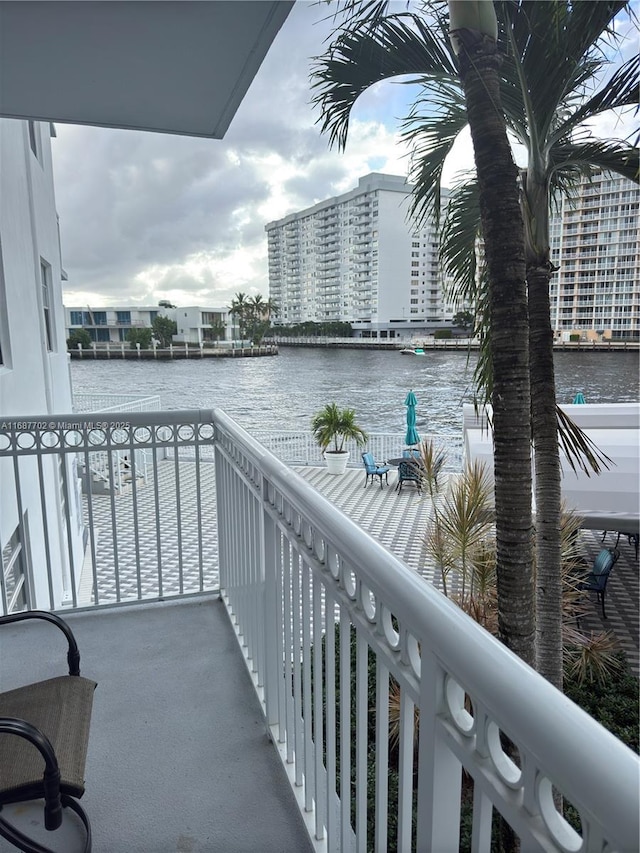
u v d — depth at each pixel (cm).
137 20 212
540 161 319
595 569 672
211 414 306
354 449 1641
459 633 68
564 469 617
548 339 337
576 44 266
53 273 966
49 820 128
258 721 220
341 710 124
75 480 967
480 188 263
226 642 278
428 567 682
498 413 275
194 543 1031
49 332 938
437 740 75
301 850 161
